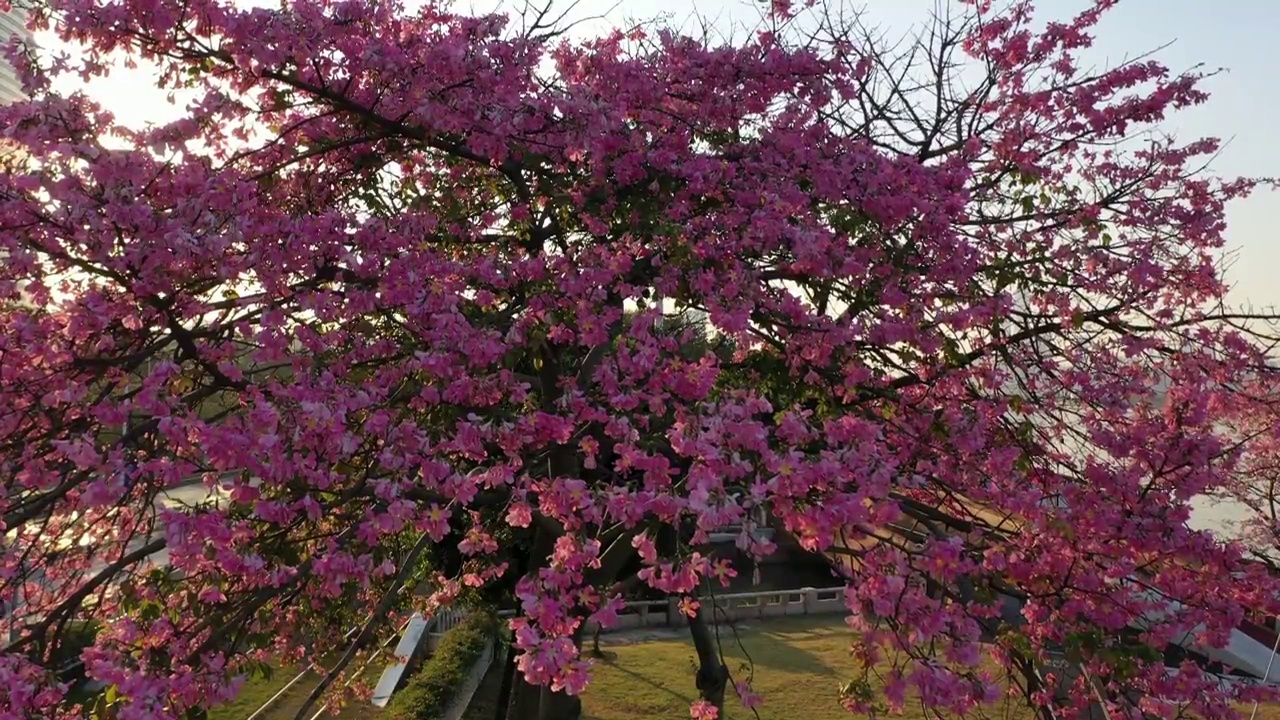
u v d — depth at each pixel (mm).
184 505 3363
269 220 4121
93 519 4336
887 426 4664
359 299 4051
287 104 4387
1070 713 4258
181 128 3730
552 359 5008
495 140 4574
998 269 4965
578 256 4566
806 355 4562
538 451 4781
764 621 17703
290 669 10641
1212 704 3777
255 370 4172
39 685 3148
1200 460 4250
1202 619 4031
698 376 3965
